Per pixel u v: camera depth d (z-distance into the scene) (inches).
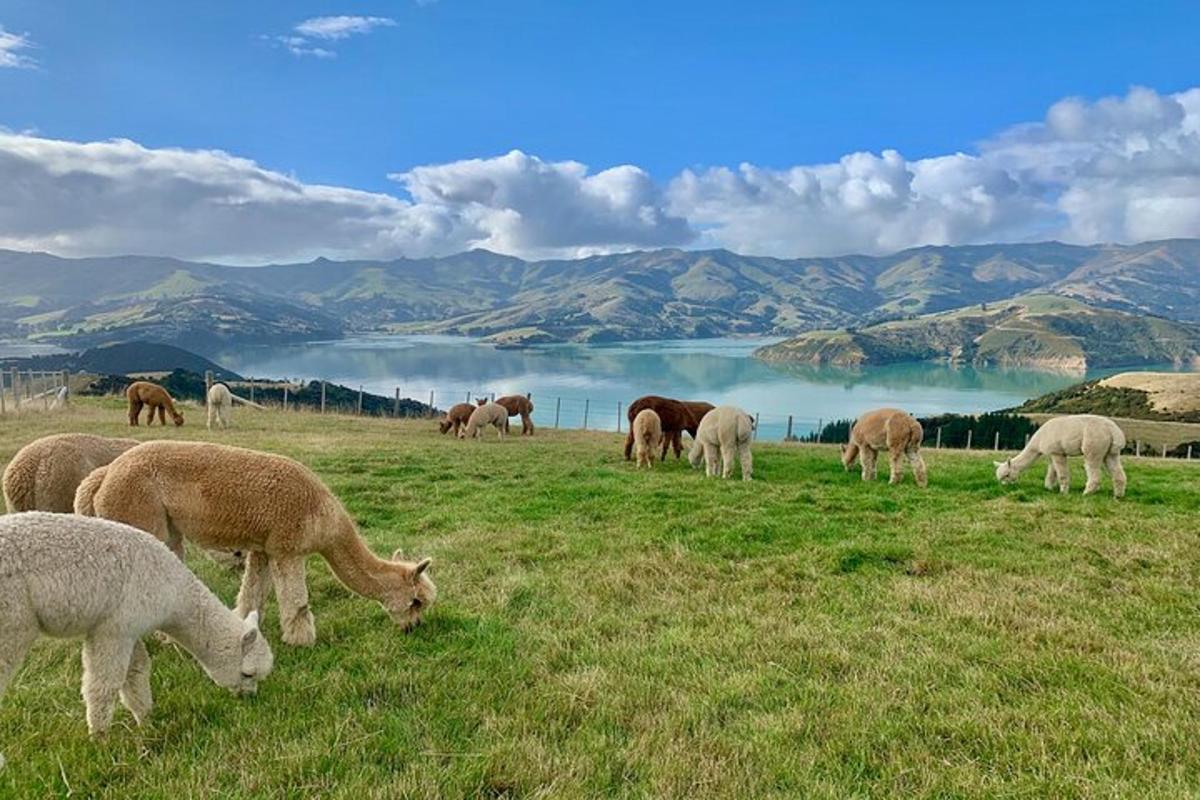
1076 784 156.0
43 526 159.8
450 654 229.1
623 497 486.0
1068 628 251.0
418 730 180.1
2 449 578.9
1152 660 223.9
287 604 235.9
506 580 305.9
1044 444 510.9
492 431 1142.3
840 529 397.7
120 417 981.2
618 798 154.3
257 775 157.6
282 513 226.4
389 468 583.2
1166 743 173.6
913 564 335.0
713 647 237.1
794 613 271.0
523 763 164.9
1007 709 191.5
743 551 358.0
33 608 152.8
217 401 928.9
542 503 466.9
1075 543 362.9
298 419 1112.2
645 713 190.9
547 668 220.5
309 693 200.7
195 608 188.4
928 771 164.1
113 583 165.2
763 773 163.0
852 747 174.7
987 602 279.3
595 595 291.3
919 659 225.8
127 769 161.3
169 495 221.1
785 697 201.5
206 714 188.1
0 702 191.2
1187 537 371.2
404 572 249.4
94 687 167.0
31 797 149.8
